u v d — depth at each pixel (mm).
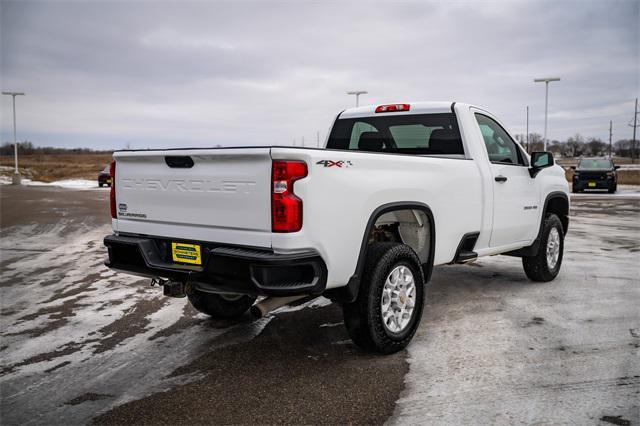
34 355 4156
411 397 3342
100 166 69562
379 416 3104
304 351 4176
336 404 3258
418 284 4266
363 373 3721
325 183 3525
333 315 5164
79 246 9648
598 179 25141
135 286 6488
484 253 5363
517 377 3625
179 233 3936
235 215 3586
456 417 3078
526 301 5578
